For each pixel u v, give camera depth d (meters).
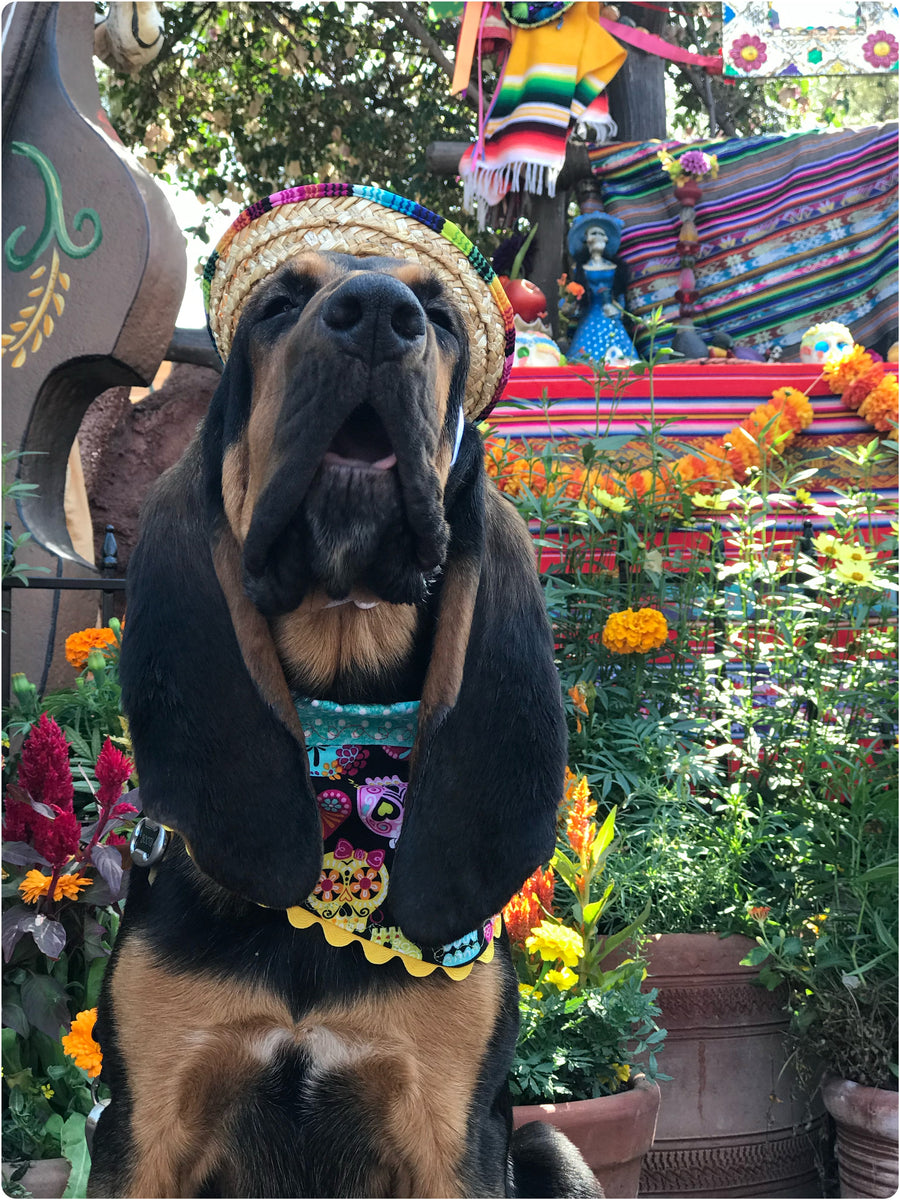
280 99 7.93
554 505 3.40
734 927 2.76
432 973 1.52
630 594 3.43
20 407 3.98
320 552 1.32
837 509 3.43
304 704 1.59
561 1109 2.19
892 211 5.11
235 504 1.45
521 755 1.57
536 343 4.52
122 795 2.40
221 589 1.49
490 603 1.62
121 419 6.04
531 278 5.62
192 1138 1.52
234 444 1.46
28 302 4.00
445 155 5.61
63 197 4.00
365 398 1.24
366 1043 1.50
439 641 1.52
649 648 3.23
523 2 4.87
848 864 2.82
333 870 1.52
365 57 7.85
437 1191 1.51
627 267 5.30
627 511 3.56
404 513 1.31
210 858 1.41
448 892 1.47
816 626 3.27
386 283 1.21
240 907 1.51
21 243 4.02
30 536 3.81
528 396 4.08
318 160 8.08
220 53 7.93
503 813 1.53
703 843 3.00
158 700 1.46
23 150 4.05
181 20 7.59
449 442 1.47
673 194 5.25
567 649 3.52
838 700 3.16
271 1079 1.51
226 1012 1.48
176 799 1.42
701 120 7.96
